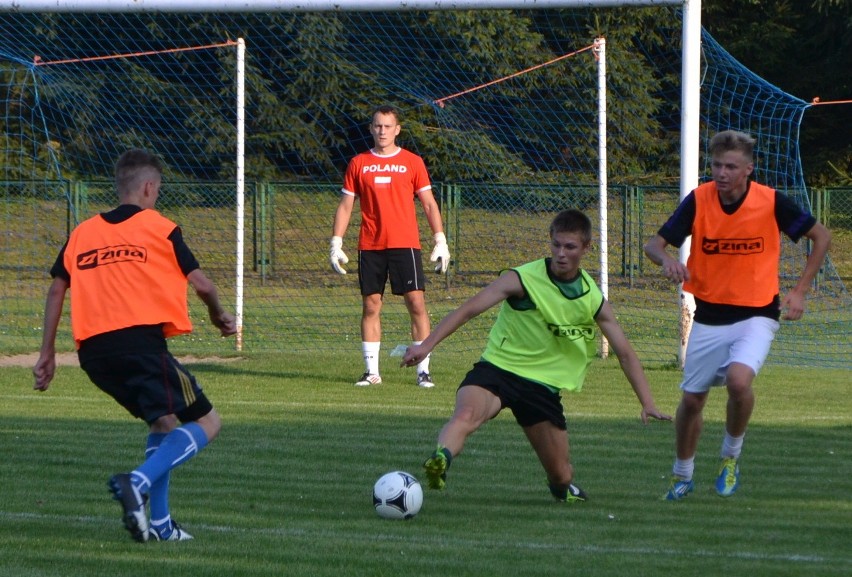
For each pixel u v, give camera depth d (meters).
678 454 16.33
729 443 16.33
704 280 16.11
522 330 14.95
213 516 14.73
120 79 50.91
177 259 13.33
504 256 54.56
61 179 50.81
